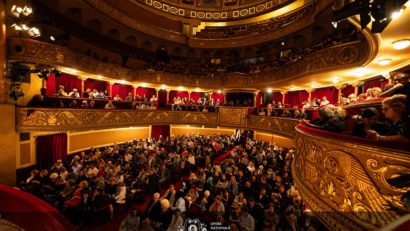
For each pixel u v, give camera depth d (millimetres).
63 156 10672
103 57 14922
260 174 7547
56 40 9680
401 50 4730
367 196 1742
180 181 8969
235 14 19969
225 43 19062
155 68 16500
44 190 5996
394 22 3396
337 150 2104
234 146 15227
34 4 9992
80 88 12992
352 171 1904
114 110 11727
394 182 1501
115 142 14531
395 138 1677
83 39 13477
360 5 3062
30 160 8984
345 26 11453
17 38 7695
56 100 10227
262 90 16094
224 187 6562
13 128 7543
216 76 16938
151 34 18000
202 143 14195
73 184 6426
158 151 10562
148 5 17922
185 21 19844
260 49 18141
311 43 14227
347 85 10734
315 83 11328
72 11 12945
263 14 18688
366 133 2178
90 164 7855
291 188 6250
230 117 15078
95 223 5742
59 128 8625
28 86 9312
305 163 2871
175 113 15914
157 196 5441
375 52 4969
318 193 2410
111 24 15625
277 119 11180
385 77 6953
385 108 1939
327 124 2682
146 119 14250
